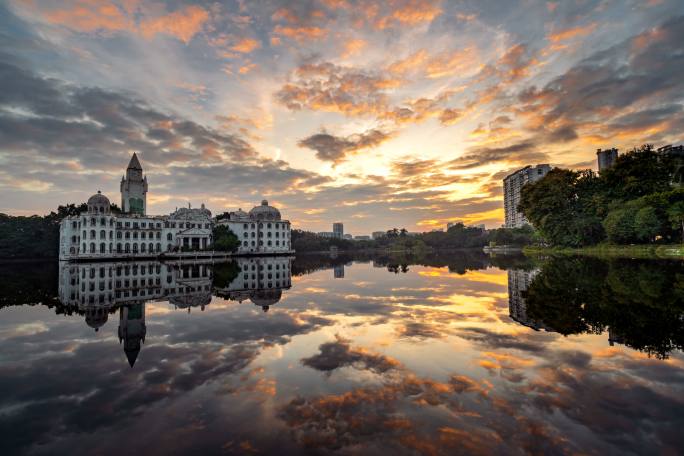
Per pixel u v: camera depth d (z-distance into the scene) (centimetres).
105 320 1880
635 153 7681
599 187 8325
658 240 7319
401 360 1143
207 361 1172
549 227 8669
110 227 10531
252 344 1362
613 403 818
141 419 796
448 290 2847
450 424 741
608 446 649
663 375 981
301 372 1054
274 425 754
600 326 1540
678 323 1558
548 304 2070
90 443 704
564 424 730
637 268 3934
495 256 9331
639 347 1236
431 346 1292
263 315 1934
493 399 852
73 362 1191
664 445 647
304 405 841
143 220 11494
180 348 1327
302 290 3019
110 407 856
